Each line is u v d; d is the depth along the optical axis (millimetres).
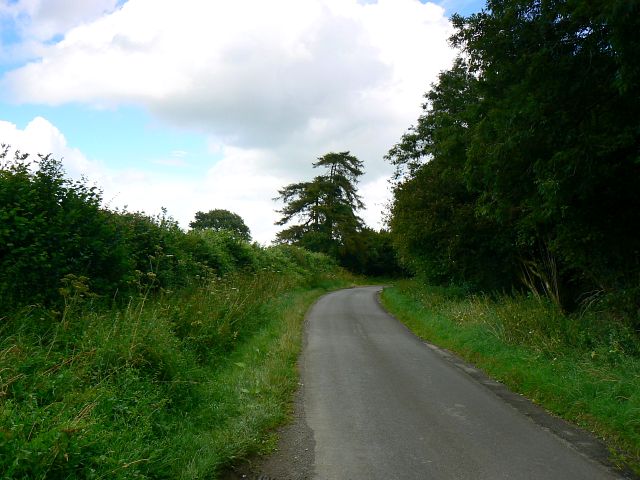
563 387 7289
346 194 61062
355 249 57719
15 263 6500
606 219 10109
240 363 8141
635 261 10164
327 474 4652
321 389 7746
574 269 13438
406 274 63188
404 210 20359
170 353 6406
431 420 6301
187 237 16328
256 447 5195
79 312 6969
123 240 9031
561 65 8844
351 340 12492
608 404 6387
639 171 8883
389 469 4777
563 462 5059
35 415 3910
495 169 10586
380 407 6816
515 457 5148
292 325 13469
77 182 8203
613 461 5141
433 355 10852
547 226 12398
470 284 18797
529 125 9102
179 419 5492
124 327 6469
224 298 11375
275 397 6883
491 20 10375
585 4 7508
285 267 29578
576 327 9719
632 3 6430
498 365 9227
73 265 7457
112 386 5180
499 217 11602
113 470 3689
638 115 8219
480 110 12000
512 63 10164
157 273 11234
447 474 4688
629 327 9117
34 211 7176
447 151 17016
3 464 3316
